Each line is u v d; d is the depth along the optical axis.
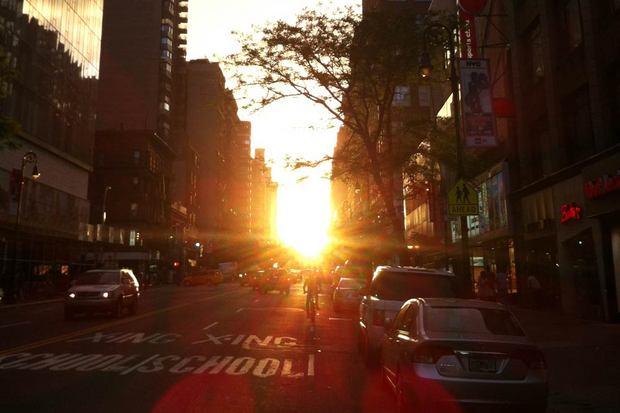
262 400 8.56
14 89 39.94
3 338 15.44
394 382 8.09
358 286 24.75
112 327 18.50
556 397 8.78
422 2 44.84
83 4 52.88
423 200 48.75
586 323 19.22
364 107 27.55
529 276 26.06
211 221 125.38
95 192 80.62
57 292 43.69
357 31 24.83
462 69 20.45
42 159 44.66
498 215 29.08
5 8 38.69
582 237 21.34
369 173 28.92
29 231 42.00
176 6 106.62
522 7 26.42
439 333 7.18
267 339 15.79
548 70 23.12
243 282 71.31
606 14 19.41
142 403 8.16
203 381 9.84
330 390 9.40
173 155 94.38
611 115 19.06
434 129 26.45
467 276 16.67
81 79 52.16
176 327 18.62
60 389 9.02
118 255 72.62
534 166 25.86
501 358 6.82
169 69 101.31
